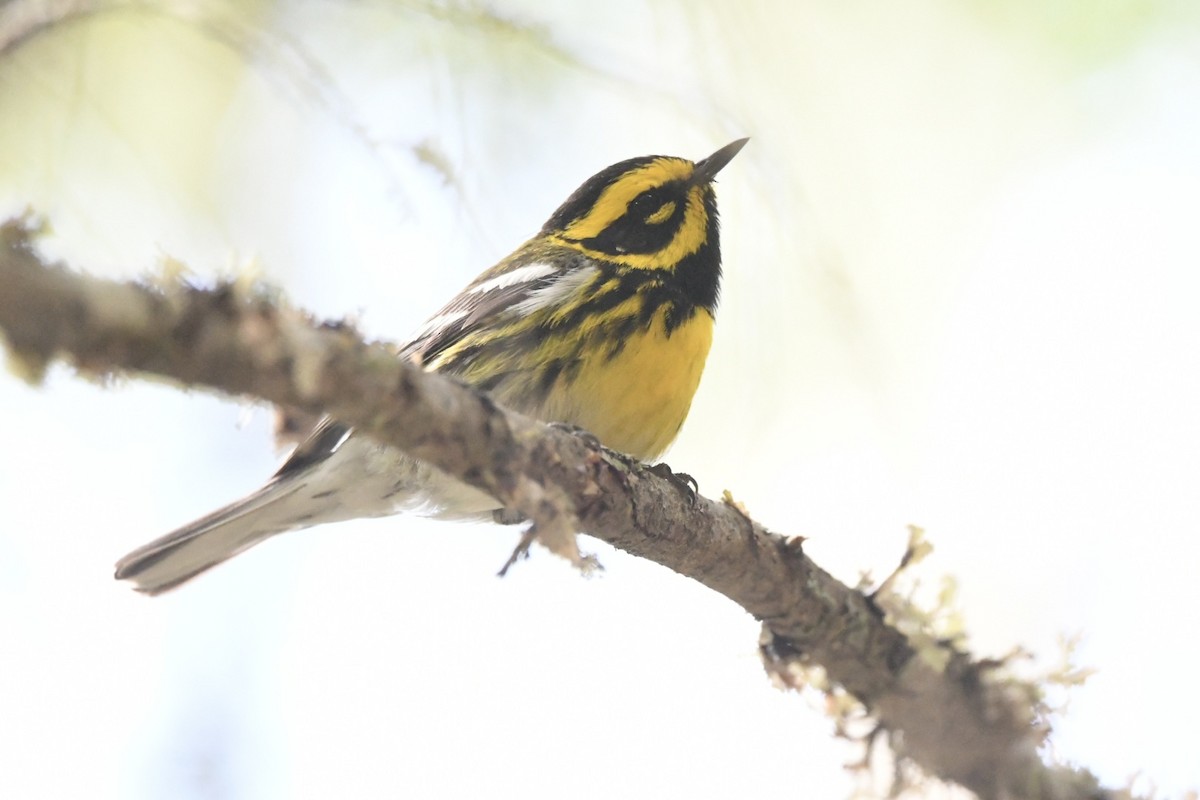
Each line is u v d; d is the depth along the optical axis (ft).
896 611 32.63
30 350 18.17
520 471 23.79
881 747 33.50
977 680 32.81
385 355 21.50
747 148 33.32
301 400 20.71
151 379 19.44
